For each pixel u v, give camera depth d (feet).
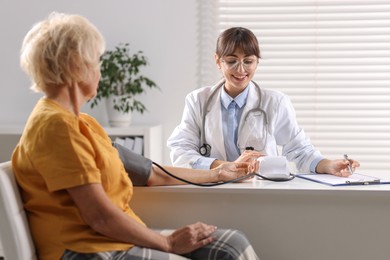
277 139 8.27
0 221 4.69
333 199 5.73
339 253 5.79
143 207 5.94
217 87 8.12
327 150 12.09
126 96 11.73
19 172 4.87
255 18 11.98
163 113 12.33
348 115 12.01
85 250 4.72
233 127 8.00
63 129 4.66
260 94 8.04
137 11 12.14
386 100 11.94
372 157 12.05
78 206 4.69
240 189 5.74
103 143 5.15
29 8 12.29
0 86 12.54
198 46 12.12
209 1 12.01
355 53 11.93
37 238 4.93
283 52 12.02
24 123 12.56
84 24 4.95
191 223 5.91
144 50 12.21
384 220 5.72
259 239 5.86
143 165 5.83
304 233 5.80
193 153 7.77
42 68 4.84
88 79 4.99
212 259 5.09
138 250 4.87
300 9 11.94
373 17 11.80
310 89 12.05
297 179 6.36
